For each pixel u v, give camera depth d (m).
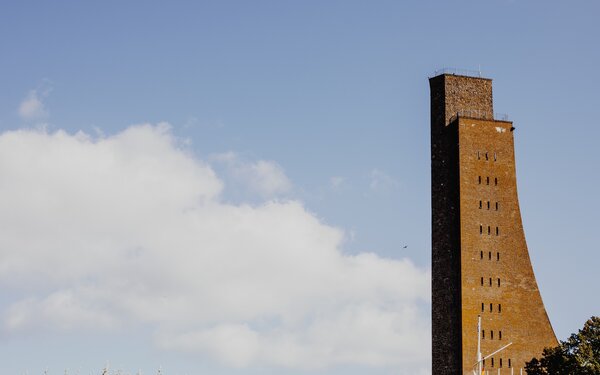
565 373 167.25
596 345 168.25
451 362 197.00
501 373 195.12
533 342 198.25
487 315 197.62
